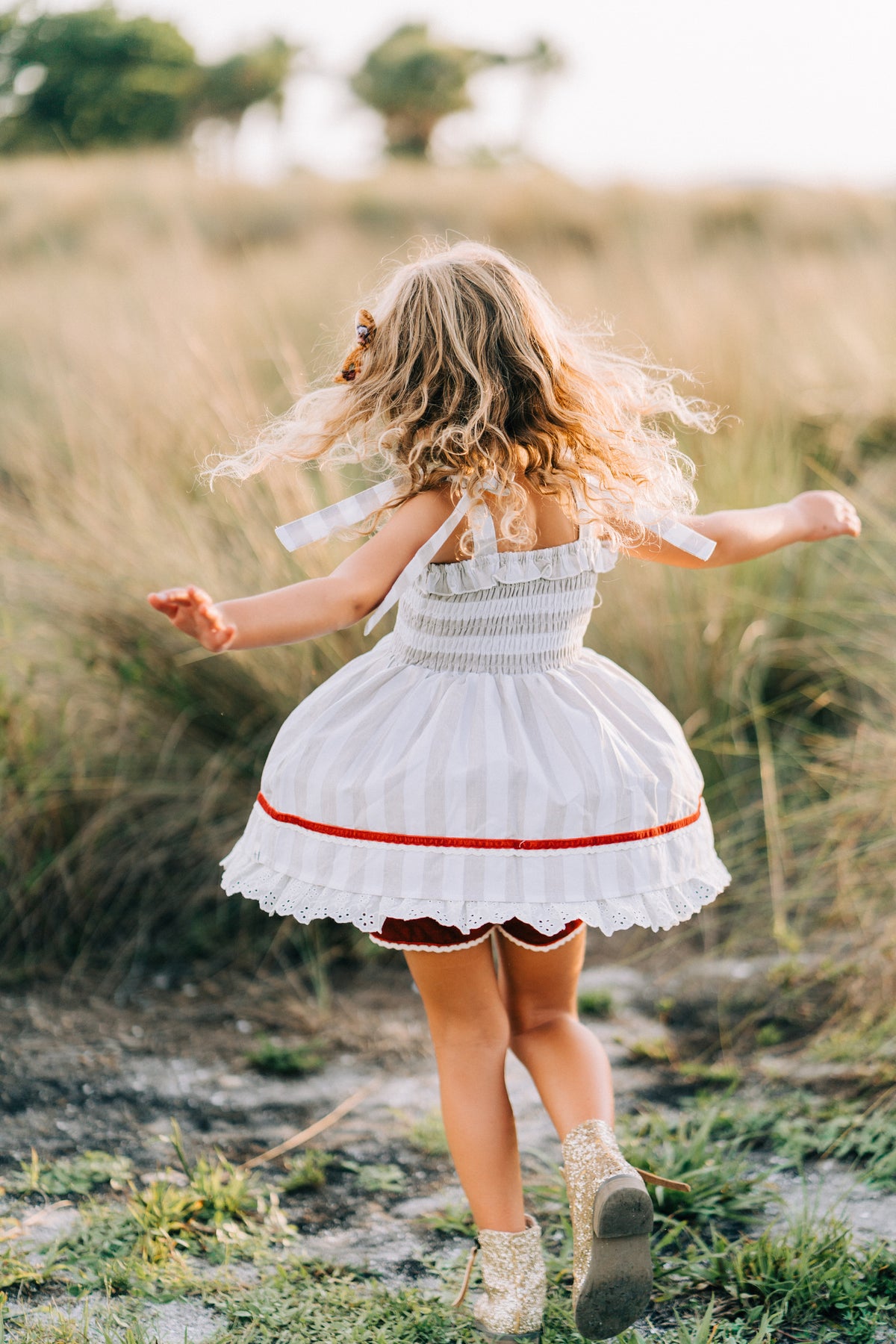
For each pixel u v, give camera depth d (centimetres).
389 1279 197
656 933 320
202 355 402
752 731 360
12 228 966
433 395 174
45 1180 220
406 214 1138
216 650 149
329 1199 220
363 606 162
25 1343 175
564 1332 180
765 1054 264
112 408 434
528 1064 183
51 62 2308
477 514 171
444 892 160
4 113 2334
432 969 176
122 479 386
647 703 185
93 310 581
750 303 595
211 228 1052
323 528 170
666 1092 252
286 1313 184
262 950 321
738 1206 211
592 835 165
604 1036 276
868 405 476
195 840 331
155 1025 286
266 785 180
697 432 431
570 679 180
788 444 434
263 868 175
